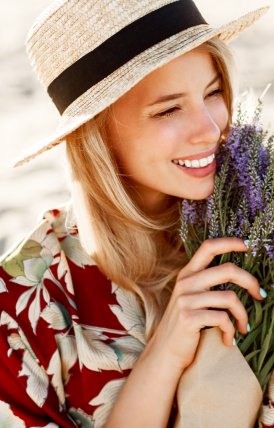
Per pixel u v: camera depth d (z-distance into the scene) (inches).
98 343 81.1
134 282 83.1
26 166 246.1
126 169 82.0
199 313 74.2
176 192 79.4
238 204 76.5
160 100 75.6
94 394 80.1
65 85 79.7
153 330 81.4
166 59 72.4
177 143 76.7
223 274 74.2
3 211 215.2
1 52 382.6
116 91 75.0
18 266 83.1
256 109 79.5
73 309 81.6
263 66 301.0
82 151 82.1
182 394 75.9
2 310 81.0
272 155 74.7
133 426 77.5
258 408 75.4
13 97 318.3
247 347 75.7
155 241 86.1
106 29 75.9
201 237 80.0
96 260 83.5
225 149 78.7
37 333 80.5
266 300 75.7
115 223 83.7
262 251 75.1
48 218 86.4
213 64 78.3
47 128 277.1
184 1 76.4
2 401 79.0
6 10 467.2
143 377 77.4
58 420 78.8
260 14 84.0
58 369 80.0
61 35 78.5
